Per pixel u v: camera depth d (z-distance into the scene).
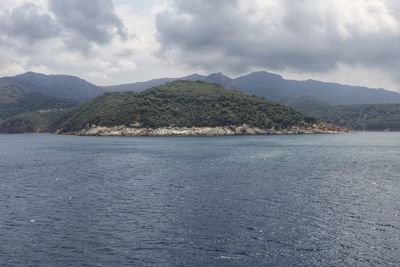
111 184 84.56
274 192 73.19
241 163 126.44
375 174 98.44
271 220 53.16
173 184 83.62
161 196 70.12
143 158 147.62
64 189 78.81
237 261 39.12
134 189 77.81
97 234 47.47
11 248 42.84
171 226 50.56
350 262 38.69
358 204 62.50
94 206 62.38
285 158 144.12
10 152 192.62
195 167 115.69
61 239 45.72
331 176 94.69
